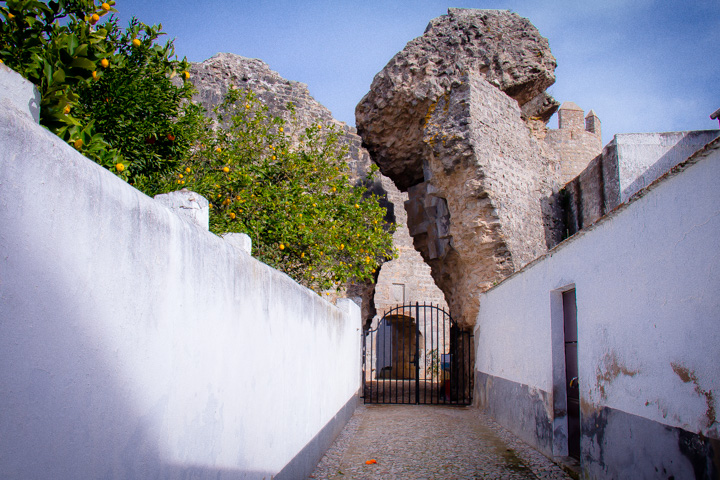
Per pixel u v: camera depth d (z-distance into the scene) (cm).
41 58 279
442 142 1141
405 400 1266
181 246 226
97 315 162
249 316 317
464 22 1296
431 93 1208
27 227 135
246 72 1187
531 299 682
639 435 373
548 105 1403
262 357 341
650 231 364
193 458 231
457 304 1262
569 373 584
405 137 1330
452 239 1188
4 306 127
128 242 183
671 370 333
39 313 138
